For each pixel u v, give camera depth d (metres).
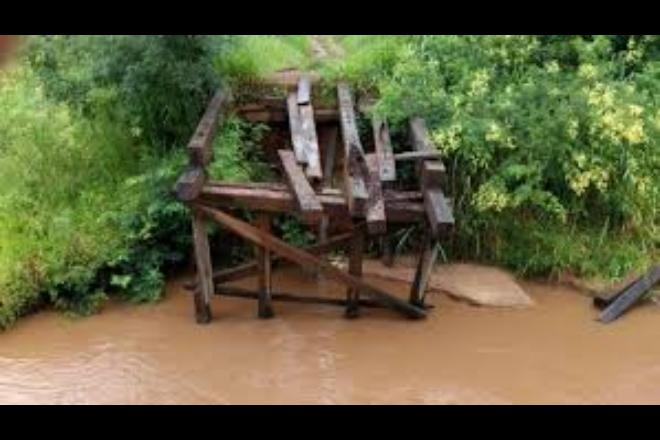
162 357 7.48
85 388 6.98
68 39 8.66
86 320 8.12
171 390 6.96
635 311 8.30
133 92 8.77
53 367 7.33
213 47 8.70
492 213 8.97
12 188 9.02
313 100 9.72
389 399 6.81
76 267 8.20
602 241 8.92
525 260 8.94
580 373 7.24
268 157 9.59
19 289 8.00
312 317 8.19
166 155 9.05
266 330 7.93
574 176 8.58
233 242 9.07
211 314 8.12
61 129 9.37
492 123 8.55
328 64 10.05
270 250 7.96
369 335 7.84
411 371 7.24
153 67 8.52
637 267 8.77
